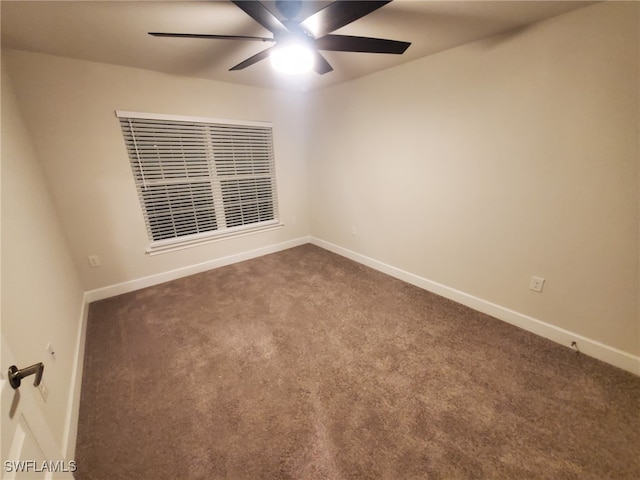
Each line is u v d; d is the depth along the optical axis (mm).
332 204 3793
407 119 2609
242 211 3658
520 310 2184
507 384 1668
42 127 2262
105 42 1978
